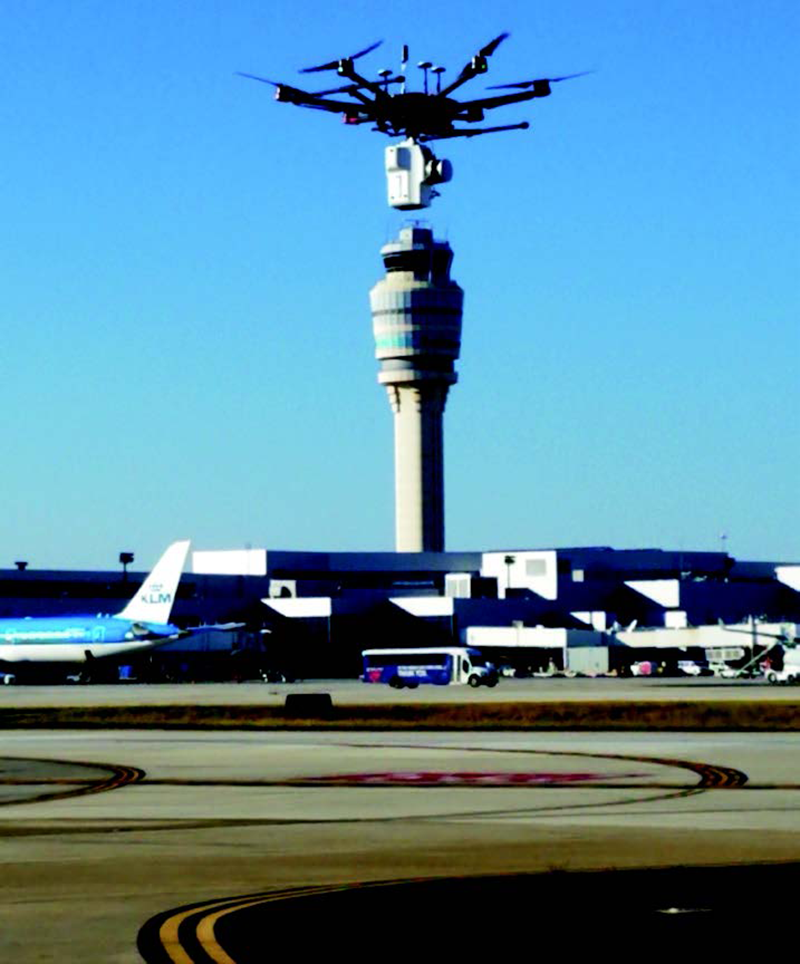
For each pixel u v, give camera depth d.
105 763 152.25
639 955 51.69
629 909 60.81
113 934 56.72
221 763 151.00
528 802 109.56
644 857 78.62
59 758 159.50
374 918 59.19
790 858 78.25
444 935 55.59
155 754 164.38
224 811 105.44
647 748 166.12
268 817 101.19
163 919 59.94
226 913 60.81
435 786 123.12
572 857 78.94
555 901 62.91
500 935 55.50
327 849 83.44
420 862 77.50
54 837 90.00
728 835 88.50
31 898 65.88
